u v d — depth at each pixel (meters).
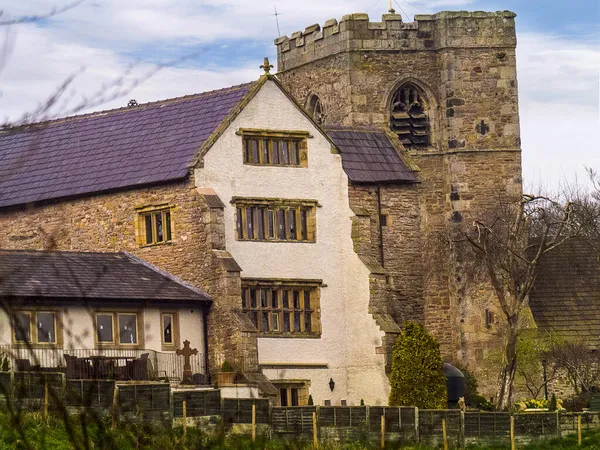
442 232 92.06
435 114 93.56
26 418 50.19
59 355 65.44
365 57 92.56
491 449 64.44
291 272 77.06
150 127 79.62
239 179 75.88
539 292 94.44
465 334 89.06
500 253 88.06
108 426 51.62
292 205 77.50
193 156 74.88
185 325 72.12
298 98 96.75
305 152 78.25
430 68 93.69
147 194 75.75
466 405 78.62
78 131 82.25
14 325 29.42
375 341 76.75
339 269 78.56
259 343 75.56
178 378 69.12
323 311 77.62
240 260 75.44
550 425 66.50
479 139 92.81
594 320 93.31
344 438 61.50
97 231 77.25
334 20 93.56
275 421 60.34
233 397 65.25
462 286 89.31
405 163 84.00
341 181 79.38
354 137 84.38
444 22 93.44
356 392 77.31
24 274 67.19
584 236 95.50
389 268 83.12
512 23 94.12
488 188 92.62
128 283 71.50
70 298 67.06
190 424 57.62
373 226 82.12
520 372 88.69
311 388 76.50
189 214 74.25
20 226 79.25
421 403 74.12
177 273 74.44
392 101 92.88
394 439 62.62
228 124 75.81
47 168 80.31
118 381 60.50
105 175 77.56
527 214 91.75
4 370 52.25
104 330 69.06
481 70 93.50
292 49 97.19
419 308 84.69
